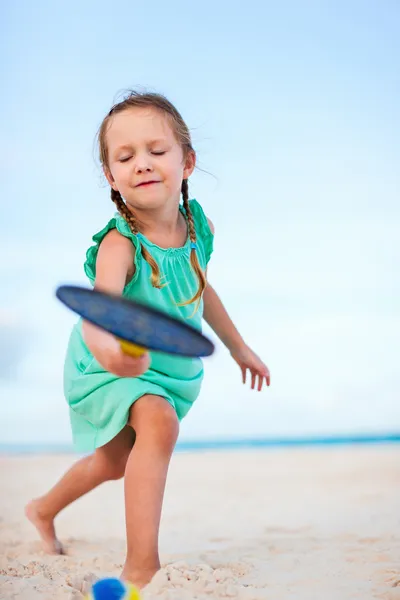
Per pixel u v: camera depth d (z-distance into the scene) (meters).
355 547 3.29
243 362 3.51
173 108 3.10
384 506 4.74
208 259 3.35
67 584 2.55
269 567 2.91
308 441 10.52
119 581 2.22
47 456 8.86
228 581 2.58
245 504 5.22
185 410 3.08
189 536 3.89
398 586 2.60
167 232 3.08
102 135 3.07
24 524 4.35
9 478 6.96
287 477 6.75
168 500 5.54
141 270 2.90
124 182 2.96
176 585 2.51
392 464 7.40
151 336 1.92
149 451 2.66
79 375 2.98
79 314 1.94
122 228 2.88
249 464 8.02
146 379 2.87
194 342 1.87
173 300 3.02
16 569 2.79
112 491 6.21
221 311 3.48
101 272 2.80
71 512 5.11
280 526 4.14
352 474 6.72
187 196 3.25
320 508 4.82
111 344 2.27
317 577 2.73
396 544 3.33
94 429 2.93
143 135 2.95
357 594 2.51
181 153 3.07
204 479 6.86
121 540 3.82
